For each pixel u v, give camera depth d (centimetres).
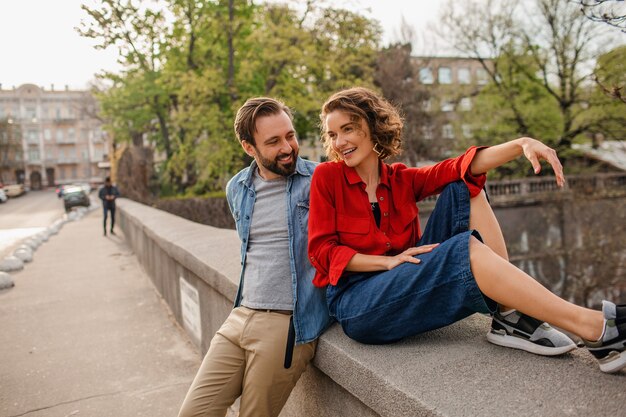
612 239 1659
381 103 196
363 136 191
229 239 440
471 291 157
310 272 206
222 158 1922
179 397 341
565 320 144
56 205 4200
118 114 2533
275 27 1867
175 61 2264
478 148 186
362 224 192
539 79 2303
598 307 1683
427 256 168
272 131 204
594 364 146
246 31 2167
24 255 997
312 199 196
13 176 8481
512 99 2373
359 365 160
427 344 173
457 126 2630
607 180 2077
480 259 156
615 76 711
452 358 157
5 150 7875
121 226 1526
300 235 209
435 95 2795
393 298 169
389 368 153
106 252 1098
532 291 149
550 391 130
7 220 2808
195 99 1973
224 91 1952
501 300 153
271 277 205
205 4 2116
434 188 197
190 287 427
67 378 382
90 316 562
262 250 213
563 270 1900
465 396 130
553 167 165
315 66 1895
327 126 195
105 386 365
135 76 2428
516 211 2412
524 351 159
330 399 192
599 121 1889
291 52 1859
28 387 369
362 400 159
